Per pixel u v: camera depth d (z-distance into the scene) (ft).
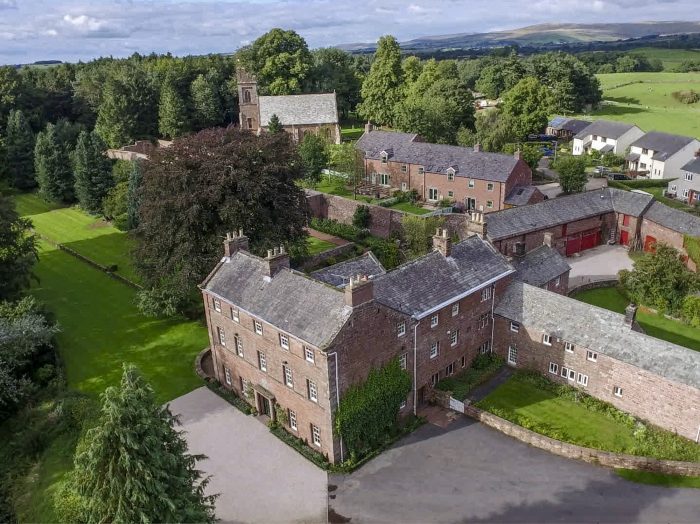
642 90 602.85
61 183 325.42
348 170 319.68
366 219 269.44
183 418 144.66
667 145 349.20
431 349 143.84
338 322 118.52
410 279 142.20
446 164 298.35
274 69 480.64
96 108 437.17
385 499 117.50
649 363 132.67
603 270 225.56
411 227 223.51
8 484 126.62
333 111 420.77
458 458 128.16
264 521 112.88
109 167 314.96
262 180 176.86
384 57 457.68
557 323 149.79
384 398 130.93
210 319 153.48
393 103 454.40
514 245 226.17
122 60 558.97
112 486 83.30
